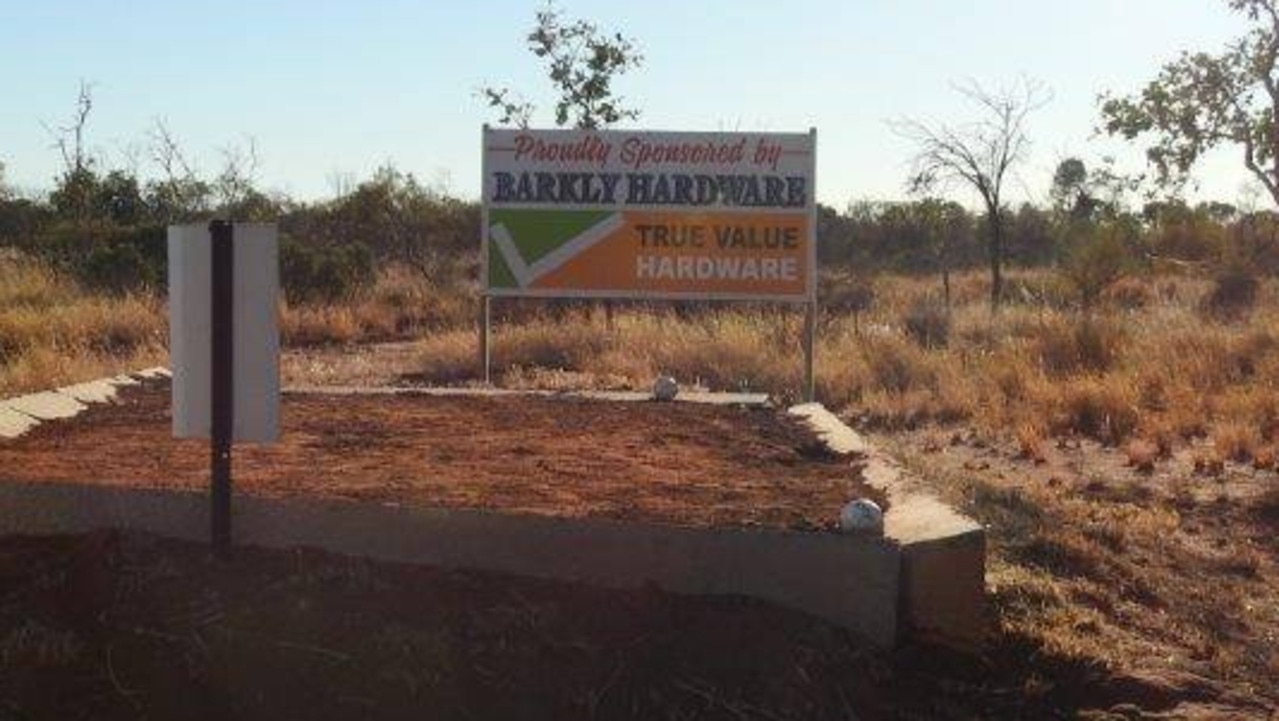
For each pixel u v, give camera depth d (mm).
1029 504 9648
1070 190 36281
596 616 5738
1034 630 6688
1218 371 16906
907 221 46469
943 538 6023
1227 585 8562
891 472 7988
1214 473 12062
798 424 10109
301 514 6176
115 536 6066
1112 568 8398
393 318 24969
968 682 6027
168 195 34906
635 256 15156
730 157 14992
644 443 8992
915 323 21438
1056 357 17969
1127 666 6531
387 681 5266
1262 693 6551
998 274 28297
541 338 17875
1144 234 36219
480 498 6699
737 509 6758
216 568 5934
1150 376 16406
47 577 5828
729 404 11047
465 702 5234
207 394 6086
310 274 26438
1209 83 20188
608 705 5309
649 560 6023
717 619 5762
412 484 7070
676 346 17016
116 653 5336
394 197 39500
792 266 14984
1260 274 31531
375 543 6141
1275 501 10781
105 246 26453
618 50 27078
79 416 9477
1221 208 41156
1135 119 20688
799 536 5984
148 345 16375
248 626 5488
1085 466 12352
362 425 9375
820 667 5648
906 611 6012
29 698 5094
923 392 15547
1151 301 28641
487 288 15352
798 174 14961
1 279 23922
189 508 6254
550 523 6062
